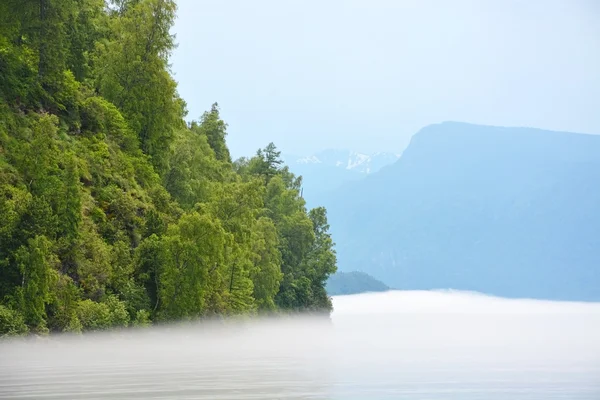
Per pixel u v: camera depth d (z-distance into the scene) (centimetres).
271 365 6131
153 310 8212
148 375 4984
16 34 8394
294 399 3909
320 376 5184
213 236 8544
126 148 9800
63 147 8256
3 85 8019
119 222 8481
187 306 8275
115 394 3994
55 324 6744
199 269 8381
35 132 7406
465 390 4434
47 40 8619
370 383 4759
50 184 7256
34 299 6406
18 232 6588
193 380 4741
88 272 7462
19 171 7275
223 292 10088
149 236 8662
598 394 4322
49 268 6538
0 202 6650
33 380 4619
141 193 9275
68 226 7219
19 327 6212
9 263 6462
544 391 4444
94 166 8700
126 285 7981
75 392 4053
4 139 7488
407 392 4303
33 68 8531
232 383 4616
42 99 8594
